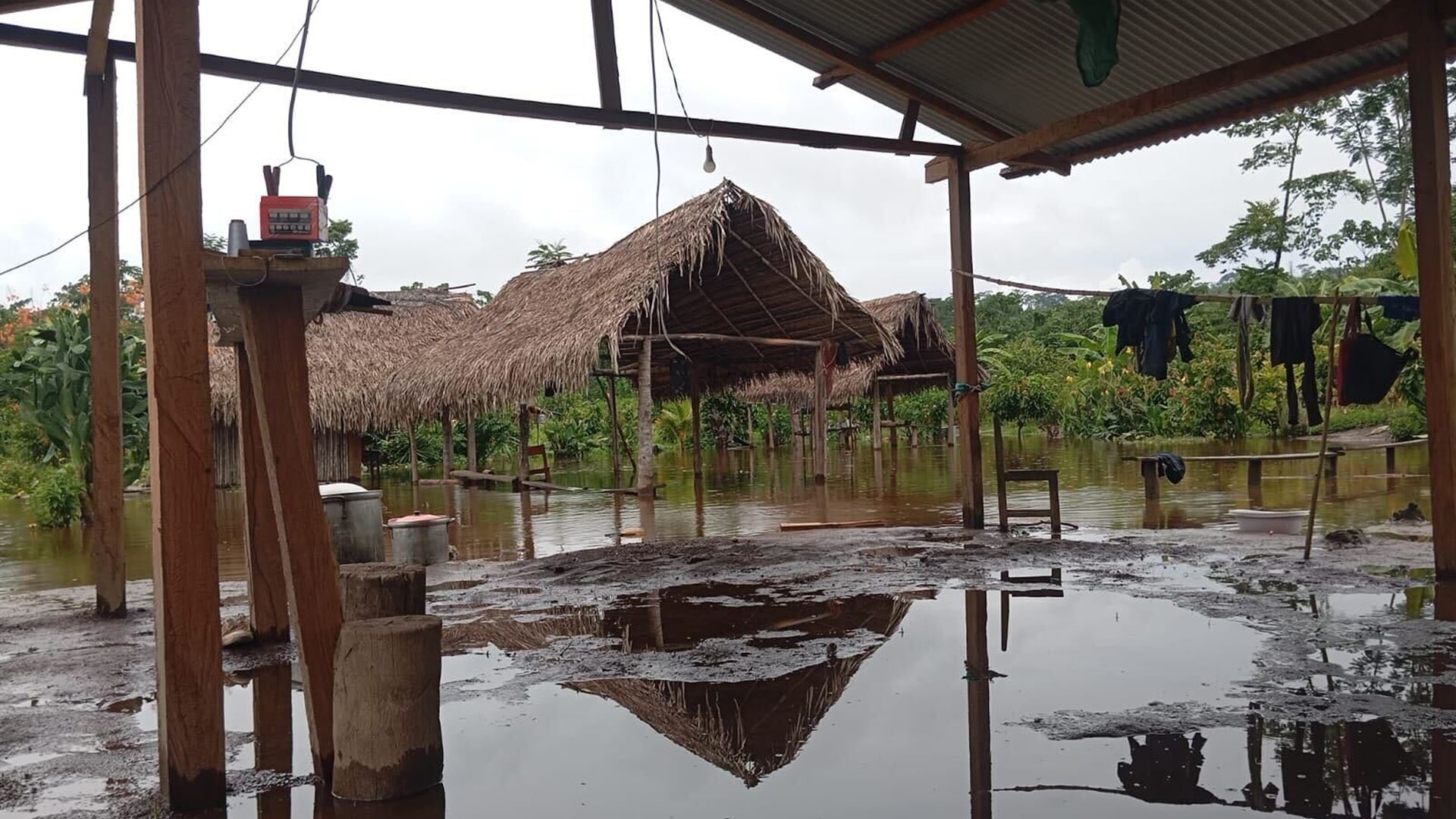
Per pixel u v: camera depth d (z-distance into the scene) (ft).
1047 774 10.00
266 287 10.73
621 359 62.59
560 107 24.03
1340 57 22.48
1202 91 22.00
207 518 9.98
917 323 66.08
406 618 10.73
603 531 32.99
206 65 20.54
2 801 10.25
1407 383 56.59
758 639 16.48
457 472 62.03
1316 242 98.37
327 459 61.21
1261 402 71.31
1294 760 10.07
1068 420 91.76
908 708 12.36
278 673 15.67
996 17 23.62
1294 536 26.11
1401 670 13.14
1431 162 18.81
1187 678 13.20
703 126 25.53
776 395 77.05
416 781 10.24
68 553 31.81
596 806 9.69
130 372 45.88
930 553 25.34
